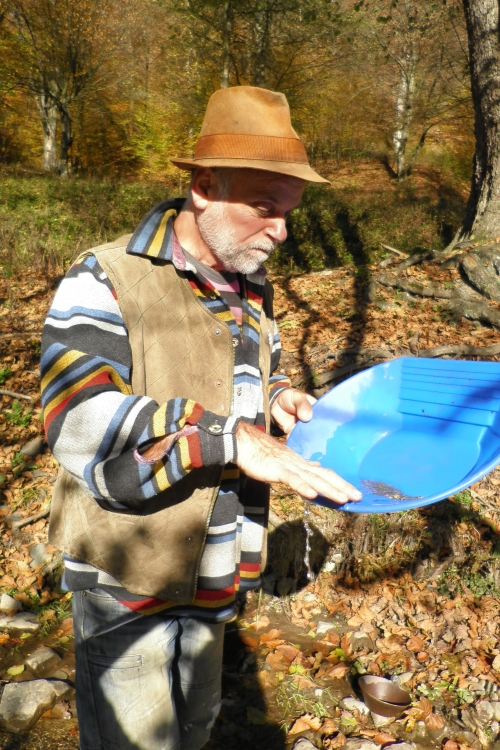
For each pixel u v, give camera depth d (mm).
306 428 1677
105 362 1261
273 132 1303
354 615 3463
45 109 22531
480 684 2996
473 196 8438
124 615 1453
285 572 3635
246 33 17953
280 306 7203
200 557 1438
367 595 3564
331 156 26453
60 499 1503
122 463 1174
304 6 16719
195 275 1437
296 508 3816
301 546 3631
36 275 8219
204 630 1625
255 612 3484
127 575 1400
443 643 3273
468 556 3713
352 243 12086
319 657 3152
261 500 1678
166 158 23047
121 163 24625
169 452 1187
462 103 22109
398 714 2795
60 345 1261
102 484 1192
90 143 24547
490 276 7156
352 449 1700
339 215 13281
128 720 1471
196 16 17078
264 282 1644
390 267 8031
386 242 11953
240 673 3045
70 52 21016
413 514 3812
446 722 2795
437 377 1711
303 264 11234
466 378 1647
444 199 16453
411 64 22453
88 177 19828
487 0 7863
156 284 1394
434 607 3484
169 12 18531
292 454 1218
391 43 22172
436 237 12148
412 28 20266
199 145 1369
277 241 1386
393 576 3648
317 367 5801
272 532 3688
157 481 1182
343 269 8195
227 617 1555
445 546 3734
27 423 4863
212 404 1445
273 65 18625
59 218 12109
